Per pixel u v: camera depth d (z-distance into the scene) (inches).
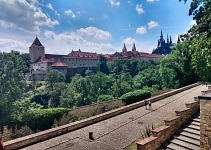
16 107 1569.9
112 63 4968.0
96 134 695.1
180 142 532.1
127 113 959.6
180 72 2036.2
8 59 1804.9
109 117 906.7
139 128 725.9
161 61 2197.3
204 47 847.7
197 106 675.4
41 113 1136.8
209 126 400.2
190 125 598.9
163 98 1241.4
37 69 4552.2
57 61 4741.6
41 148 593.6
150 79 2898.6
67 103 2647.6
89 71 4274.1
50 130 695.7
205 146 408.8
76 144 616.4
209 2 738.8
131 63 4820.4
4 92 1608.0
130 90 2864.2
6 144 574.6
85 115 1232.8
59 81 3649.1
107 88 3083.2
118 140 631.8
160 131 536.7
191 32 838.5
